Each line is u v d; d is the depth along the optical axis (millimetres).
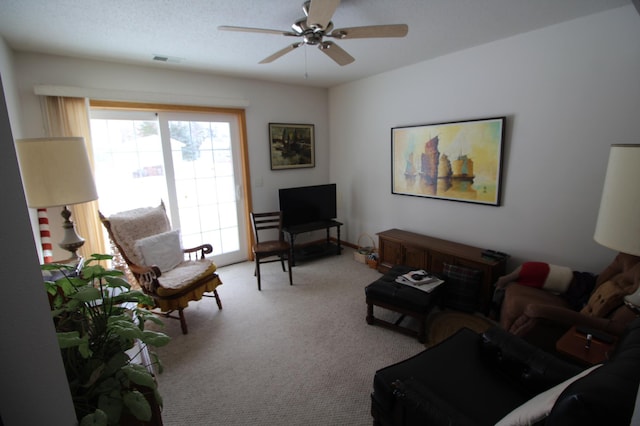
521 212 2748
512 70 2627
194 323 2664
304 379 1976
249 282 3488
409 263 3352
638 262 1788
